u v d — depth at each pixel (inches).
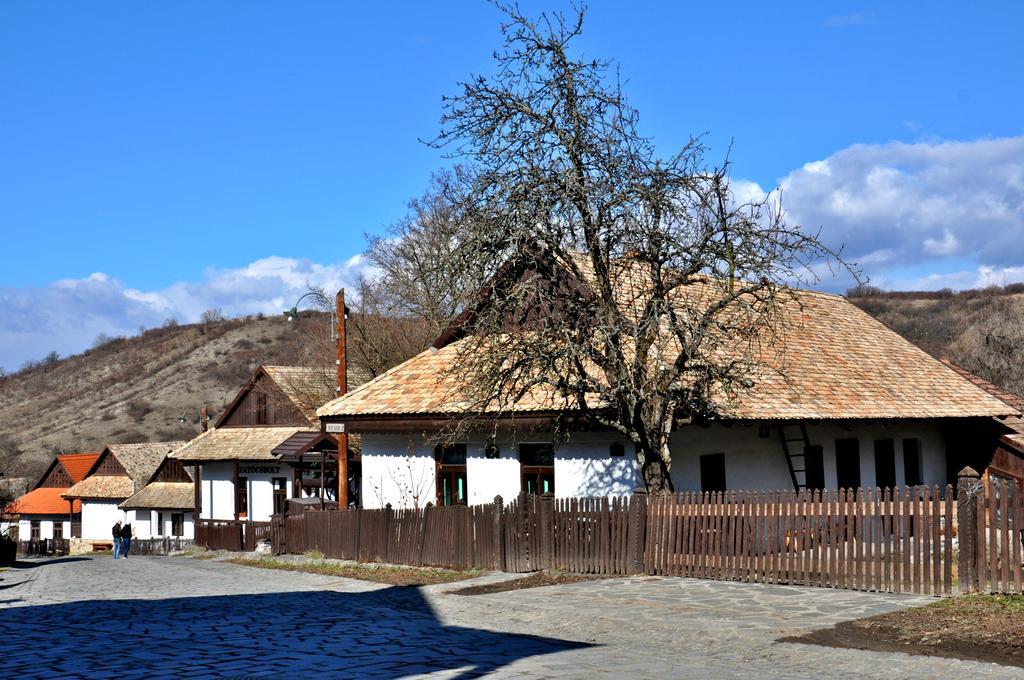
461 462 1110.4
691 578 716.7
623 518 767.7
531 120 802.2
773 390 975.6
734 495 700.7
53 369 6535.4
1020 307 3425.2
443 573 903.1
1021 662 413.7
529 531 845.2
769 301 809.5
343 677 404.5
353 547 1116.5
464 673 412.2
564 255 824.3
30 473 4163.4
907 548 600.7
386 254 2156.7
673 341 962.1
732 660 453.7
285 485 1988.2
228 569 1175.0
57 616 642.2
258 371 2101.4
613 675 407.2
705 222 791.7
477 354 858.8
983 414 1200.8
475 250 815.1
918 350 1370.6
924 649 444.8
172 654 467.8
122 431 4751.5
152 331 6633.9
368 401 1163.9
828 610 550.6
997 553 563.8
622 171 789.2
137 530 2593.5
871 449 1138.0
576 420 942.4
